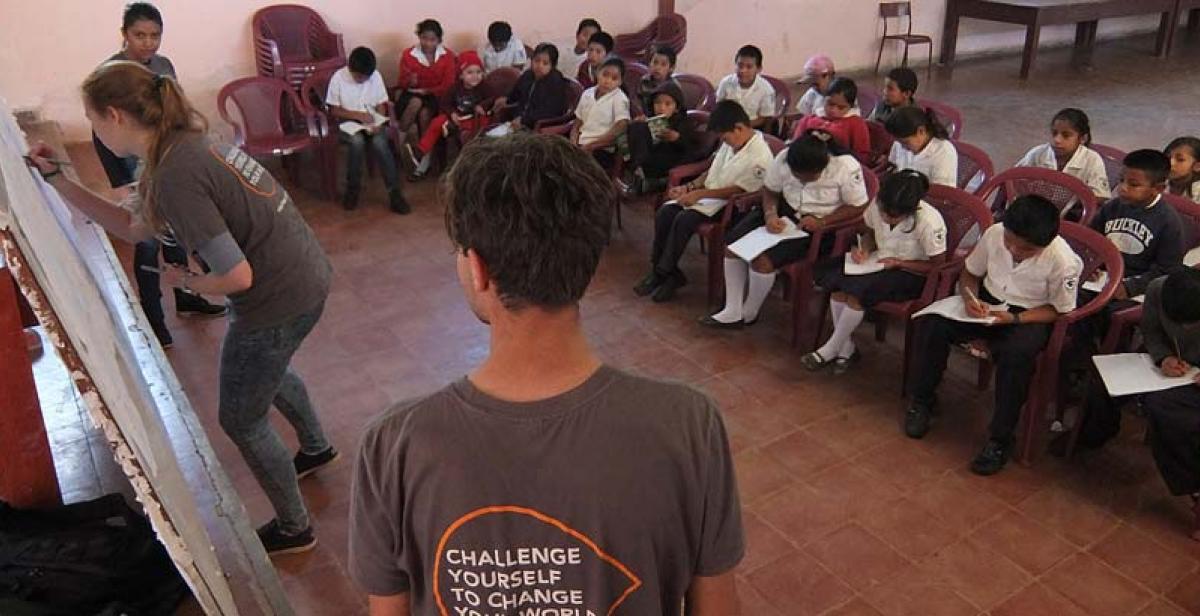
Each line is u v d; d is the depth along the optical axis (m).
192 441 2.65
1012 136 6.62
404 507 0.88
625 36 7.21
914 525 2.65
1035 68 8.89
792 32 8.23
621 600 0.90
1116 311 2.93
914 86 4.54
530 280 0.83
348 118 5.19
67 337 1.21
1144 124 6.90
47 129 5.43
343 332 3.78
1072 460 2.94
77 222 3.56
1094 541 2.58
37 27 5.39
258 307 2.15
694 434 0.89
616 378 0.89
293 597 2.38
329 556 2.52
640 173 4.50
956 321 2.96
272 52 5.76
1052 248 2.78
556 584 0.88
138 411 1.70
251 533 2.37
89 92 1.90
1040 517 2.68
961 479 2.85
